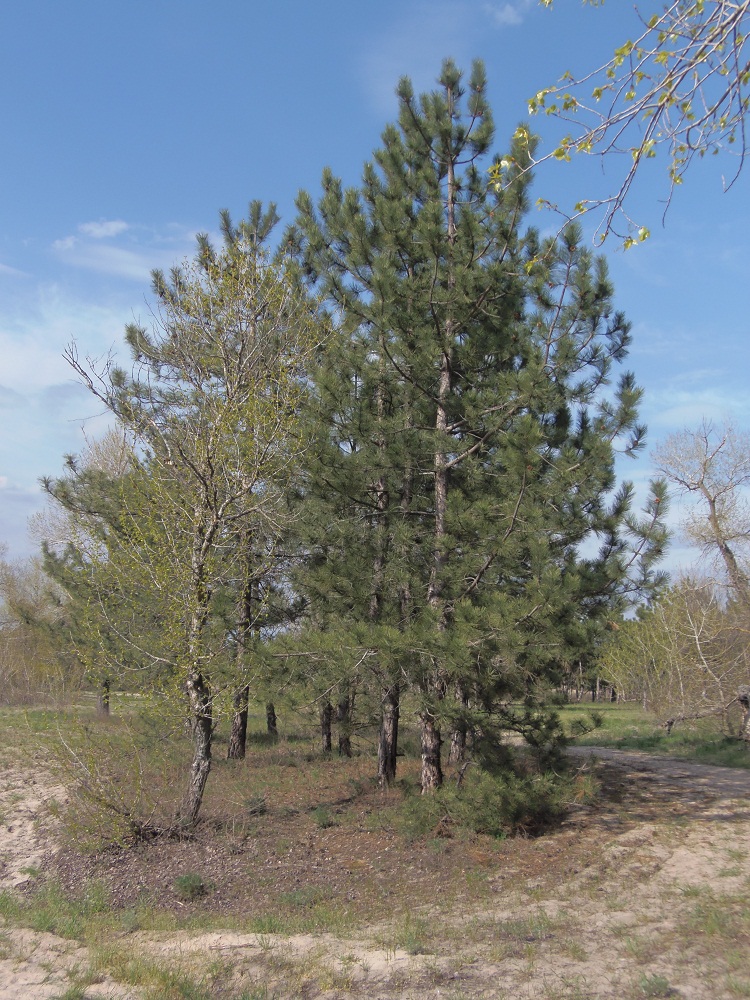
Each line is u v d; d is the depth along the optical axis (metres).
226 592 13.13
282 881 10.19
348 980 6.41
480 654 9.87
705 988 5.45
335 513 12.26
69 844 11.75
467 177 12.80
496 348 11.67
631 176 5.10
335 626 11.73
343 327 12.85
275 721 20.73
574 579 9.24
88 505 17.30
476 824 10.34
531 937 7.13
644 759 16.72
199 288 12.34
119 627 12.33
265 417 11.55
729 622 20.22
